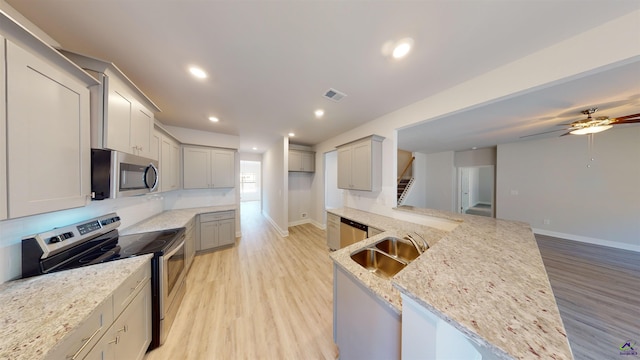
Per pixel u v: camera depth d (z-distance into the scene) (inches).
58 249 48.3
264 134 157.9
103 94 52.3
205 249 131.8
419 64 64.2
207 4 42.5
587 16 45.3
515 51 57.6
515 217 189.9
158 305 61.1
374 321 42.3
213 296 86.2
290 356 57.8
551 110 102.0
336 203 222.4
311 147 206.2
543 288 29.5
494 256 41.8
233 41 53.7
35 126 36.7
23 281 42.1
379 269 63.7
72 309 34.2
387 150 111.3
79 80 46.9
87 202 49.1
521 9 43.7
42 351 26.4
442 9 44.0
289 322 71.2
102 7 42.5
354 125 132.0
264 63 63.6
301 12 44.8
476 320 23.1
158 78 71.9
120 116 57.9
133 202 91.7
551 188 173.2
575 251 138.6
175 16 45.3
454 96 78.2
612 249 142.8
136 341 50.9
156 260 60.9
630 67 61.9
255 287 93.1
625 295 88.8
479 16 45.6
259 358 57.2
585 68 49.9
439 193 254.4
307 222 214.5
